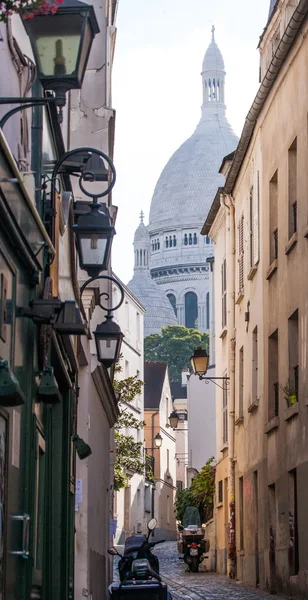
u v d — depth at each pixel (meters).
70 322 12.95
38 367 12.62
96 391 27.20
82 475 23.27
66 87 11.44
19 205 10.60
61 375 15.86
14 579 10.86
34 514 12.60
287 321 30.11
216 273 51.88
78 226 15.07
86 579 22.62
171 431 140.75
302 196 28.09
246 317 39.12
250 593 32.78
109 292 32.91
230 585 37.94
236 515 41.78
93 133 28.44
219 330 50.25
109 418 36.38
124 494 101.62
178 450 152.88
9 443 10.41
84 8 11.20
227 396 45.72
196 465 79.81
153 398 129.38
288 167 30.56
